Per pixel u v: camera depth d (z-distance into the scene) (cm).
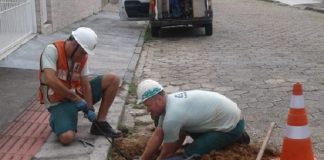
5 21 935
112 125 589
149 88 446
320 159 519
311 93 777
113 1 2239
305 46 1245
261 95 771
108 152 512
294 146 461
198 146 486
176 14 1411
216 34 1470
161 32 1528
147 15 1515
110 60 1030
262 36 1420
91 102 544
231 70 959
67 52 516
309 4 2403
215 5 2473
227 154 496
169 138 455
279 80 868
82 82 538
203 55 1130
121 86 792
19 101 673
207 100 472
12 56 922
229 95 774
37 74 820
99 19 1669
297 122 459
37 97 690
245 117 660
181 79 891
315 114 669
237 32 1506
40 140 535
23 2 1048
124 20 1530
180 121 451
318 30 1550
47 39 1136
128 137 573
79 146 518
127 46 1224
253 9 2258
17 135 549
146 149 467
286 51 1172
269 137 523
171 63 1041
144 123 631
